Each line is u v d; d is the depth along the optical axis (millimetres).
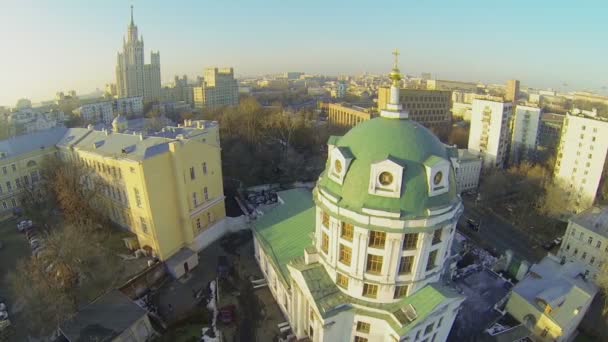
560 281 52062
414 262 34531
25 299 42469
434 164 32125
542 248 77250
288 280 44531
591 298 49875
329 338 37281
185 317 47625
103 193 64125
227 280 56438
